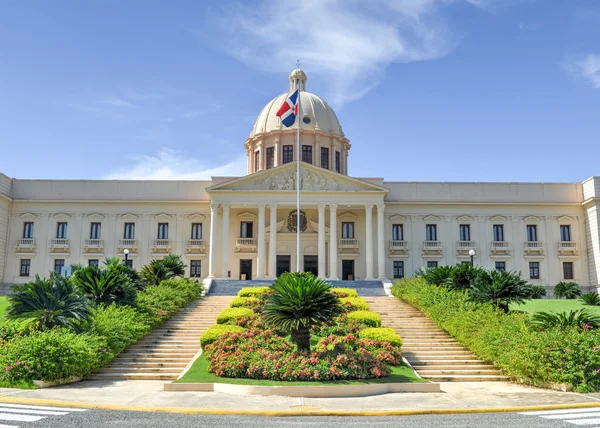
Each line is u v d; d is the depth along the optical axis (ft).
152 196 183.93
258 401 53.42
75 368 65.10
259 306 100.63
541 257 181.06
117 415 44.80
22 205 180.75
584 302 129.18
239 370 63.62
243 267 179.01
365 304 103.45
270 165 201.16
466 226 183.83
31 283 74.49
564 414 47.26
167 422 41.83
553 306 123.03
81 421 41.29
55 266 177.58
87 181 184.14
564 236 183.21
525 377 67.97
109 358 73.41
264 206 170.30
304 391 57.41
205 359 73.67
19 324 74.49
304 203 170.30
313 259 180.65
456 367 76.28
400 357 74.54
